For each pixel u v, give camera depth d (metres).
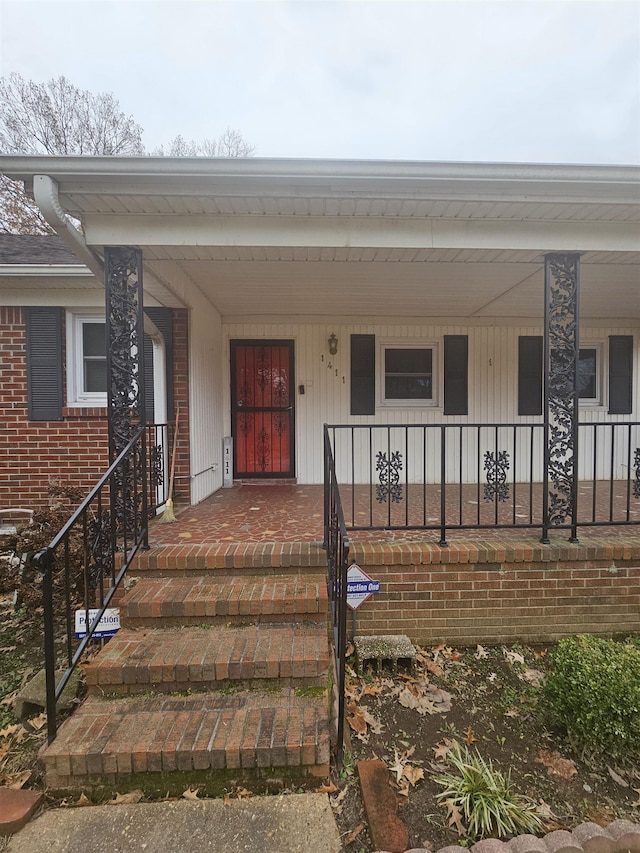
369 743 2.37
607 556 3.32
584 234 3.27
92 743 2.04
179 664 2.38
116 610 2.75
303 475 6.32
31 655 3.14
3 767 2.18
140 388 3.22
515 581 3.31
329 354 6.32
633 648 2.65
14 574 3.88
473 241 3.22
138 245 3.10
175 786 2.02
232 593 2.83
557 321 3.45
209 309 5.45
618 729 2.18
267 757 2.02
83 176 2.69
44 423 5.05
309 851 1.77
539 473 6.52
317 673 2.42
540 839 1.80
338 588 2.48
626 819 1.94
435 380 6.46
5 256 5.30
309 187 2.82
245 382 6.34
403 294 5.12
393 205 2.98
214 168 2.68
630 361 6.58
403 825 1.85
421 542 3.42
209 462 5.40
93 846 1.79
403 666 2.99
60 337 5.04
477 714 2.62
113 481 2.90
